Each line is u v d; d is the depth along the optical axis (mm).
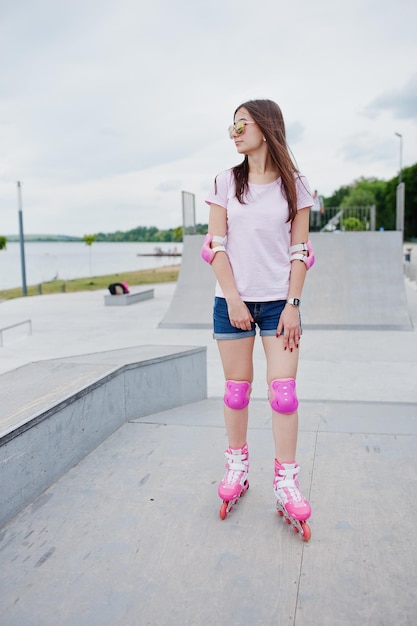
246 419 2475
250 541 2205
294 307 2258
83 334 11570
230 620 1762
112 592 1909
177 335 11297
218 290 2373
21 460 2457
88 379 3219
